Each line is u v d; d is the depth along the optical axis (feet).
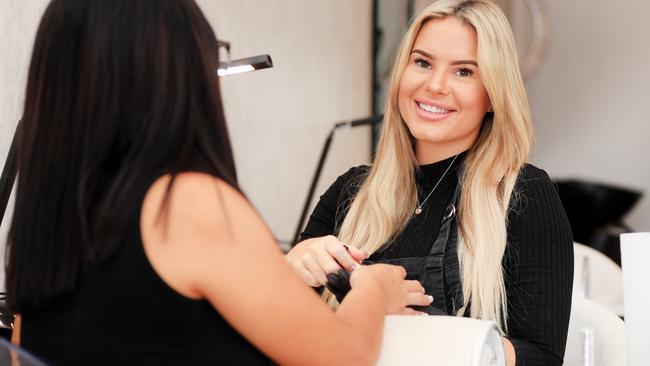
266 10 13.37
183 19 3.48
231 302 3.30
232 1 12.37
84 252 3.39
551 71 23.73
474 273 5.67
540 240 5.72
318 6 15.11
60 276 3.41
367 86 17.17
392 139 6.30
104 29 3.40
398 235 6.16
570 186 22.15
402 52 6.12
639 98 22.59
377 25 17.24
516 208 5.81
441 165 6.15
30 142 3.49
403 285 4.53
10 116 8.27
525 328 5.57
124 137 3.40
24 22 8.48
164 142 3.34
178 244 3.26
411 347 3.87
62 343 3.48
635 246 4.05
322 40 15.23
